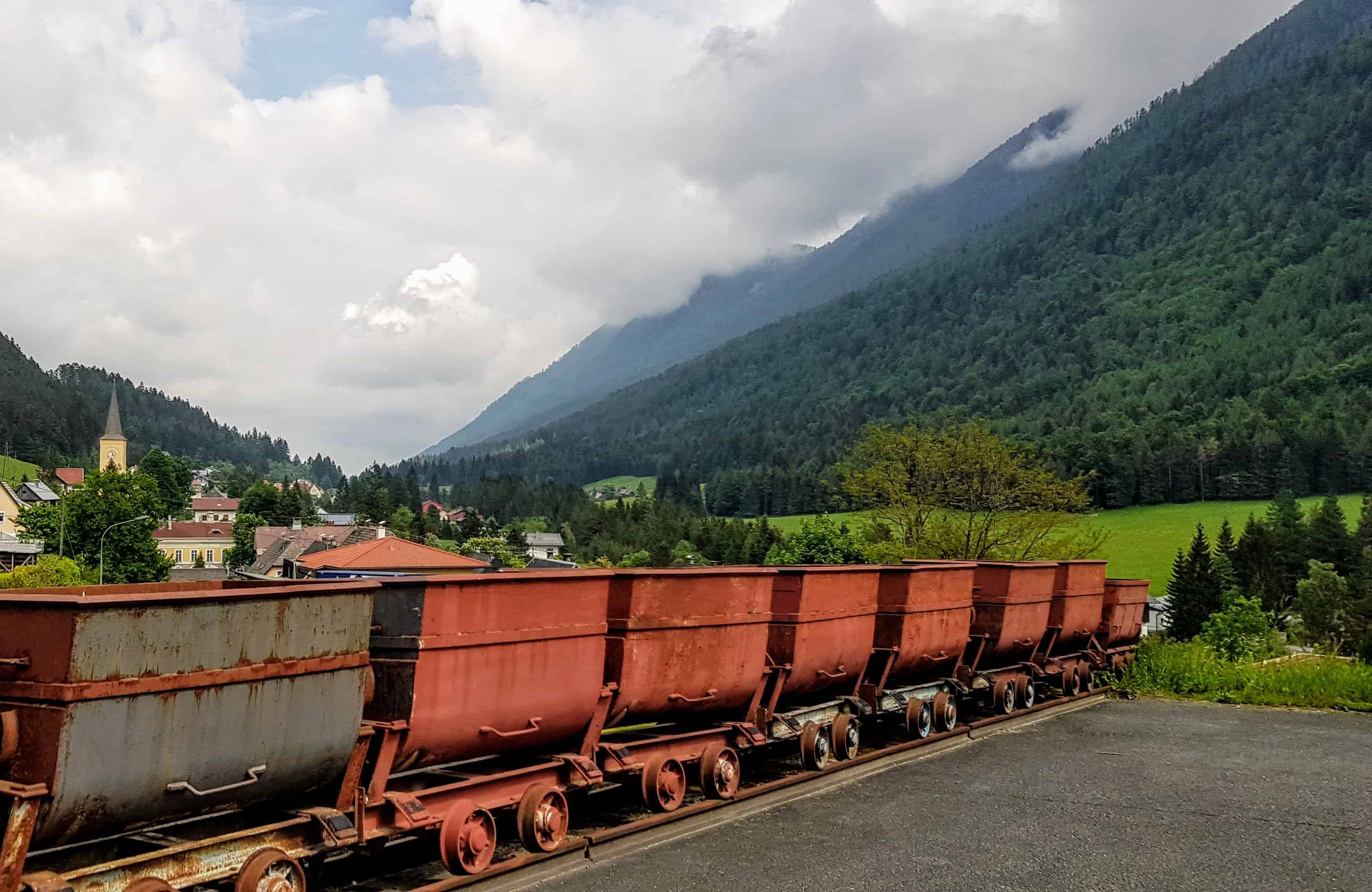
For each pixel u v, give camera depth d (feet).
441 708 25.98
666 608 33.88
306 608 22.88
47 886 17.97
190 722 20.38
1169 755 47.88
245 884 21.38
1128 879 29.25
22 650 18.84
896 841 32.63
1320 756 48.14
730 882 28.04
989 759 46.52
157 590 27.96
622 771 32.17
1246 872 30.04
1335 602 220.84
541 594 28.96
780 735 39.81
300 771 23.06
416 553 160.97
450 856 26.16
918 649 48.83
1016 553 110.93
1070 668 67.72
